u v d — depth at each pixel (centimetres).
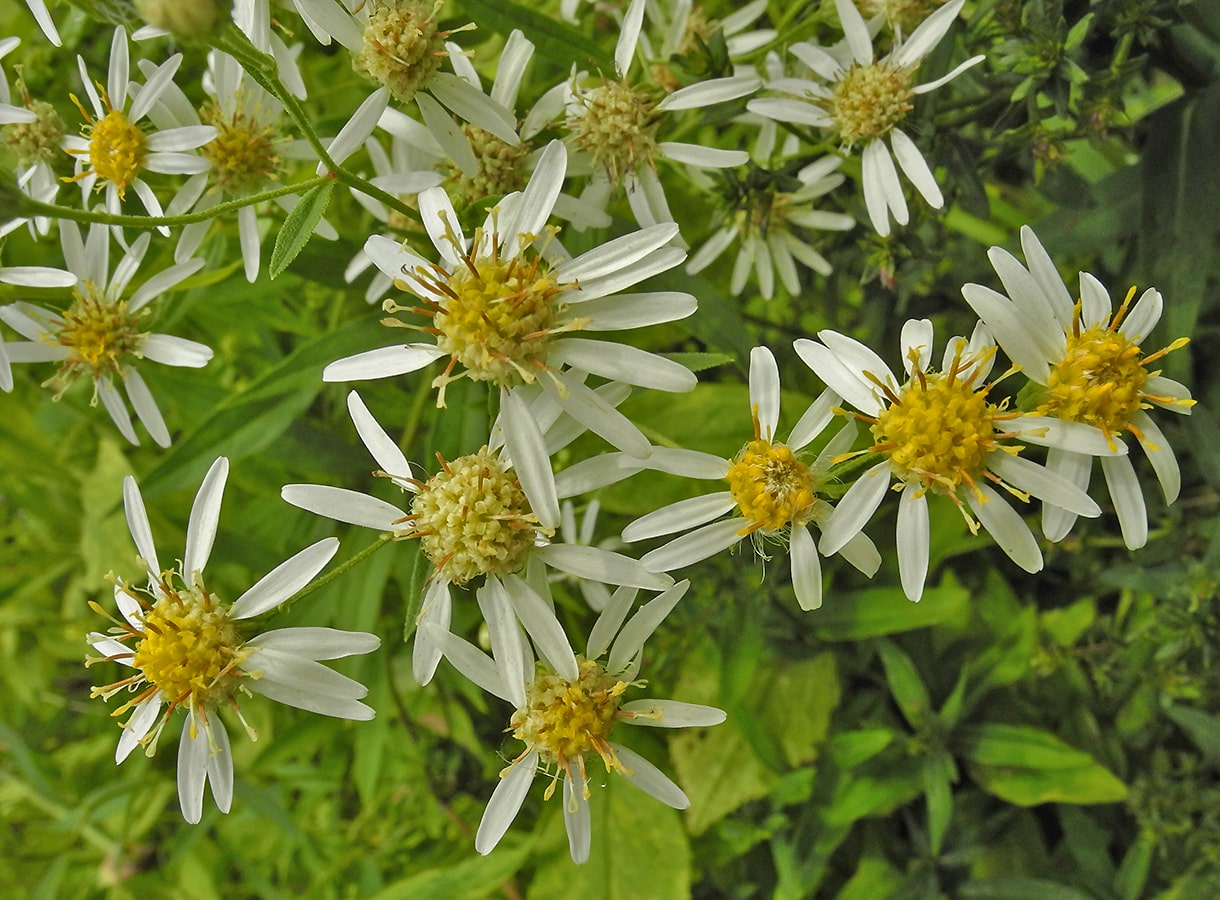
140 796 17
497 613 10
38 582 18
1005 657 15
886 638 15
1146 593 14
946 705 14
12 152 12
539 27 11
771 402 10
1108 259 14
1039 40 11
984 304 10
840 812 14
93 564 18
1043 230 13
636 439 10
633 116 11
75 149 12
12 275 12
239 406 12
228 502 17
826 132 12
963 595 14
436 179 11
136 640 11
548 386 10
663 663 15
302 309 15
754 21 13
